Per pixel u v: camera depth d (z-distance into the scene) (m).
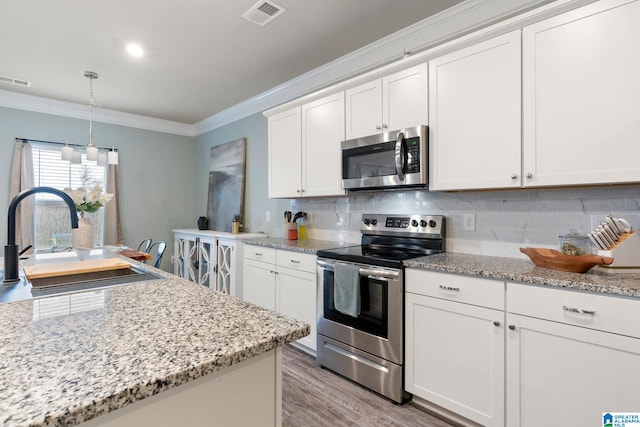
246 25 2.44
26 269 1.47
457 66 1.98
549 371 1.46
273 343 0.75
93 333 0.77
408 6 2.21
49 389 0.53
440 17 2.30
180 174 5.19
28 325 0.82
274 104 3.82
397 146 2.16
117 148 4.58
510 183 1.78
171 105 4.26
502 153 1.80
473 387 1.70
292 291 2.80
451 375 1.79
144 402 0.60
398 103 2.28
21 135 3.87
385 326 2.06
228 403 0.72
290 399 2.07
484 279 1.66
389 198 2.75
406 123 2.23
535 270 1.65
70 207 1.45
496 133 1.83
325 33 2.55
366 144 2.42
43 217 3.97
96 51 2.83
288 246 2.82
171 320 0.87
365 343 2.18
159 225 4.96
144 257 2.75
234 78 3.42
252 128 4.17
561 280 1.42
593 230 1.75
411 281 1.96
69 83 3.51
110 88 3.67
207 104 4.23
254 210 4.14
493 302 1.63
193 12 2.28
